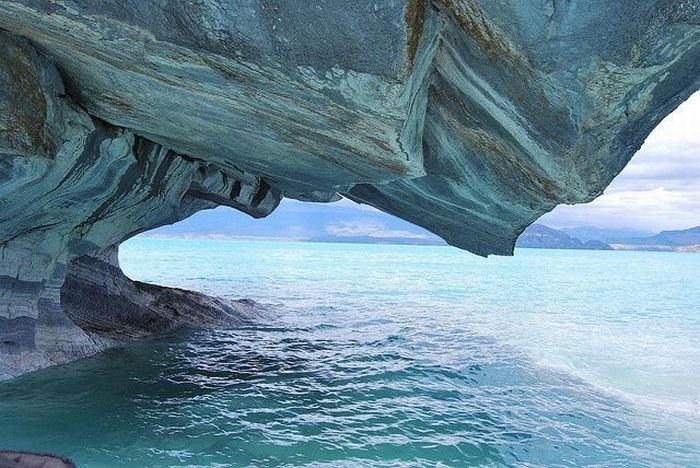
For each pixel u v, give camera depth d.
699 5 5.56
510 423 9.56
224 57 5.93
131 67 6.72
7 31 6.66
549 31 5.95
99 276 15.45
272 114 7.31
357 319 23.53
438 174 10.02
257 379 11.99
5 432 7.80
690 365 14.91
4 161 6.97
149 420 8.71
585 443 8.70
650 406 10.88
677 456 8.24
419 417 9.66
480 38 6.45
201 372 12.33
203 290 34.88
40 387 10.09
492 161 8.92
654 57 6.02
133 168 10.73
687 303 34.38
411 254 152.38
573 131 7.08
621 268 95.12
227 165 12.69
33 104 7.03
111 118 8.97
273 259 92.56
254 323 20.62
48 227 10.54
